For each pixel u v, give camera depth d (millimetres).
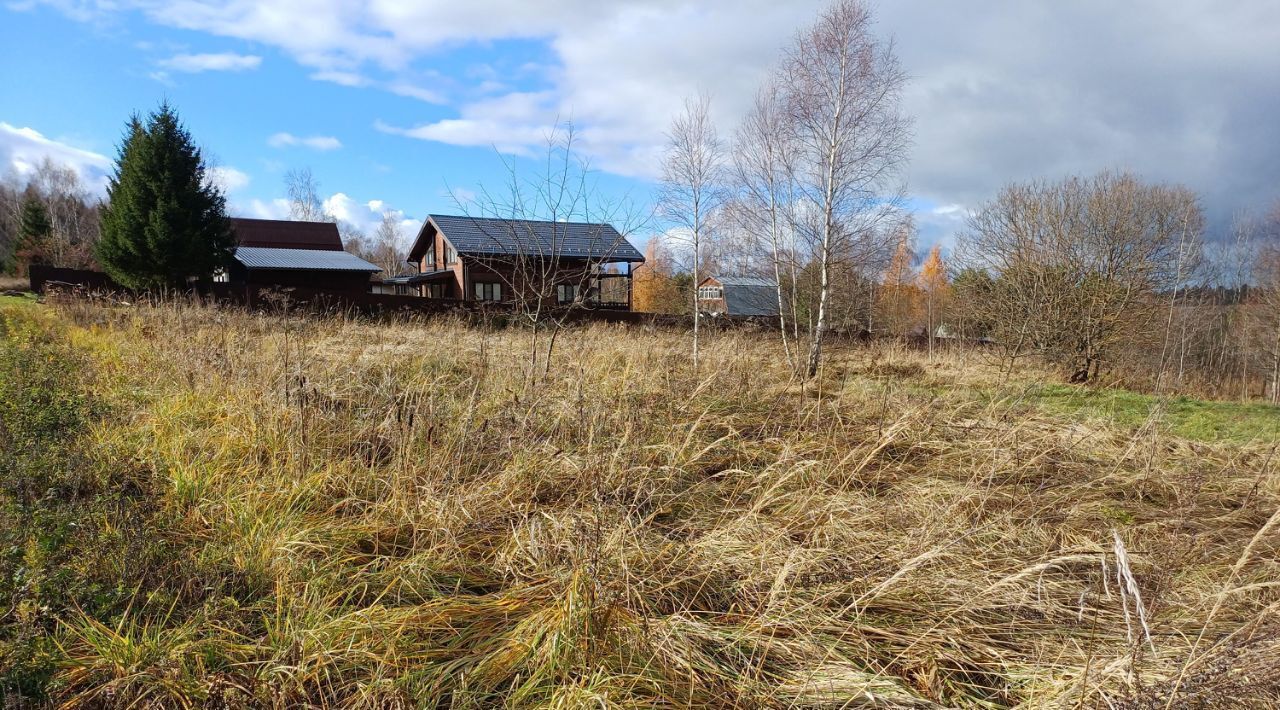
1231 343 26672
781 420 6254
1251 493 4844
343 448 4688
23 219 39125
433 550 3281
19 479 3402
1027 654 2656
